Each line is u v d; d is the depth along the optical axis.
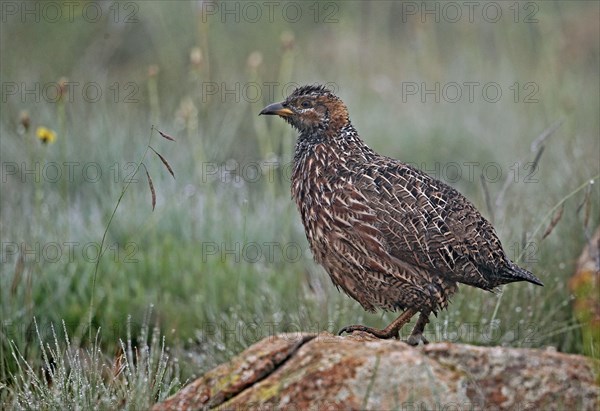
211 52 27.84
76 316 15.51
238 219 18.86
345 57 29.30
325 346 9.46
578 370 9.20
